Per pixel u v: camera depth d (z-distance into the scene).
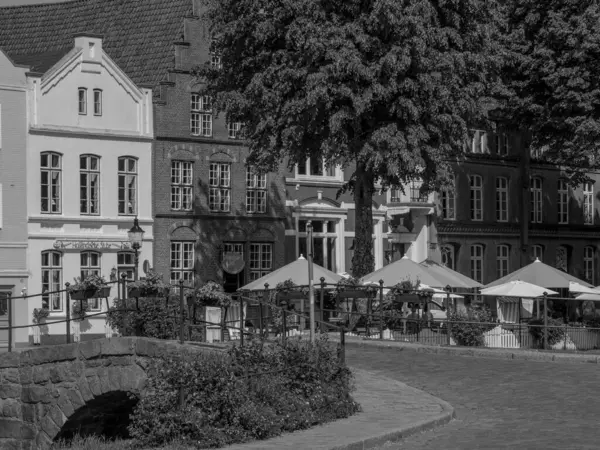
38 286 53.03
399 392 27.36
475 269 71.06
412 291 40.44
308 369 23.45
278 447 19.47
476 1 49.16
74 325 52.44
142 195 56.97
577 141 61.06
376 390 27.69
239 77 51.50
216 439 20.28
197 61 59.25
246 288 45.59
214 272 59.31
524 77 63.88
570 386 28.83
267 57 49.72
